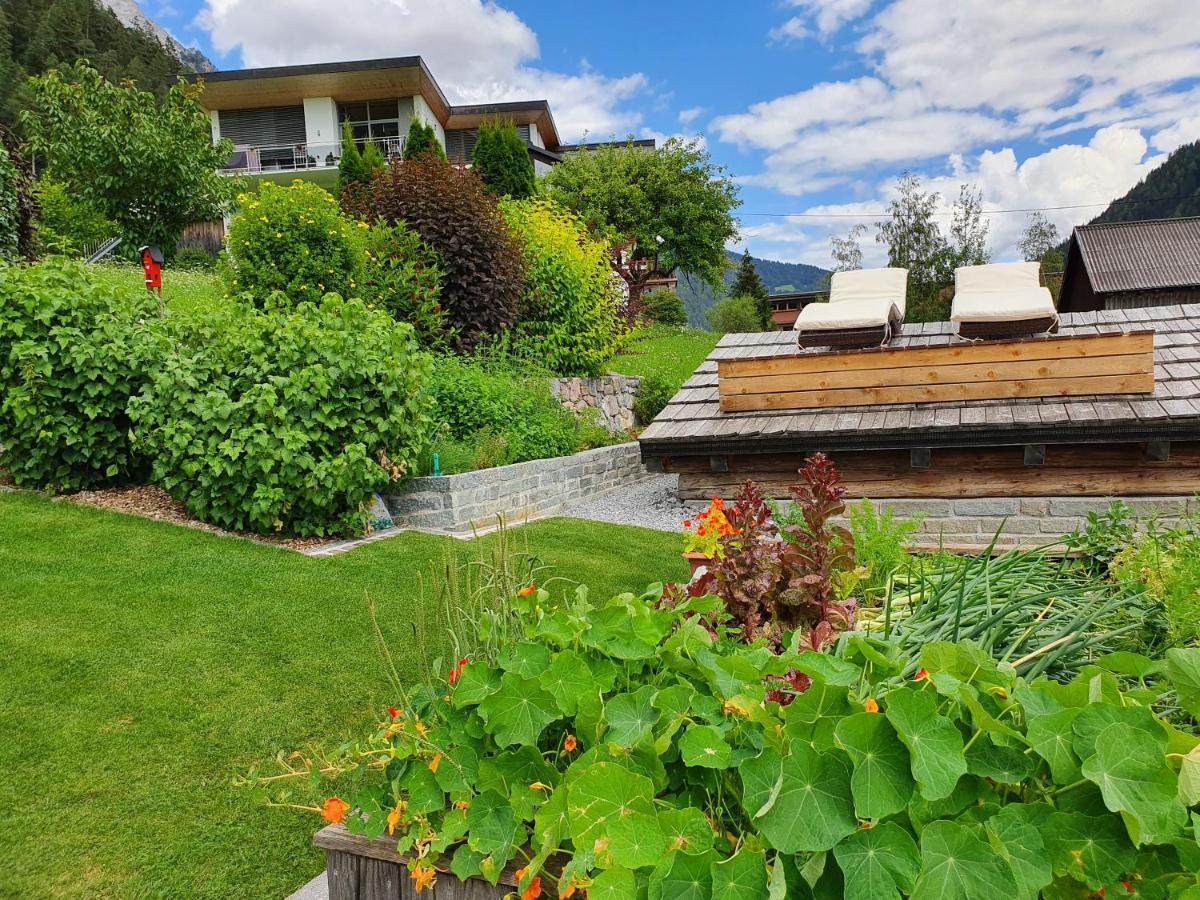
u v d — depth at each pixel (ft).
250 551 19.43
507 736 5.51
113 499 22.03
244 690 12.80
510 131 61.00
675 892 4.64
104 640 13.92
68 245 40.50
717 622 7.89
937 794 4.40
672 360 59.57
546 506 29.94
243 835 9.55
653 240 94.94
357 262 34.50
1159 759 4.37
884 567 12.38
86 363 21.18
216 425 20.30
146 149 52.47
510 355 38.83
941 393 23.86
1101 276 87.97
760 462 25.08
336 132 107.24
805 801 4.60
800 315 27.09
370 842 6.00
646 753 5.27
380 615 16.16
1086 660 8.29
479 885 5.61
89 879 8.64
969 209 95.20
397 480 23.77
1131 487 21.75
